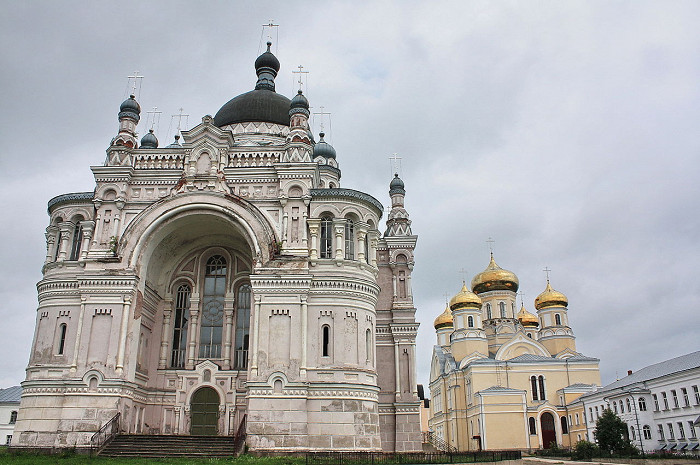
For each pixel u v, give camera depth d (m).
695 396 50.34
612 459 46.16
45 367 36.28
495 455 33.41
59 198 40.59
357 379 36.09
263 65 59.25
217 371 40.53
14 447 34.41
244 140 51.41
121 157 40.97
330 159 60.72
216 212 39.31
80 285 37.47
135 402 38.03
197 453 32.16
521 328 84.81
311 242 38.53
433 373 97.94
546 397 73.06
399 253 51.72
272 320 36.28
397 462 28.95
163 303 42.69
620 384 64.38
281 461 29.20
